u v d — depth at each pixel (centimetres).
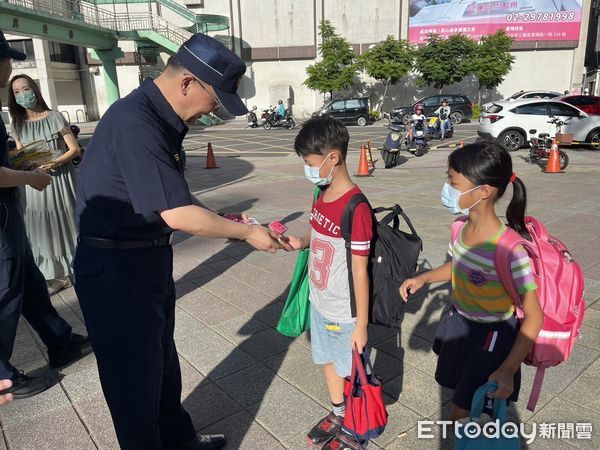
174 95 166
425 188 852
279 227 218
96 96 3275
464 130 2077
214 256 511
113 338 174
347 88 3075
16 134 386
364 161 1020
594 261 453
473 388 186
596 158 1195
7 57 240
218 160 1373
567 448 220
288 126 2512
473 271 180
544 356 175
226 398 266
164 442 220
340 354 212
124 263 170
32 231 411
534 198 736
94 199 167
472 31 3155
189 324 355
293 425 243
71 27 2167
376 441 229
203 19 2809
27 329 358
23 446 231
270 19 3225
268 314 370
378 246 200
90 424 246
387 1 3161
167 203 157
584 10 3070
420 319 353
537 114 1341
